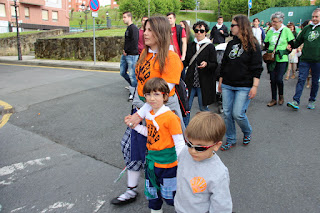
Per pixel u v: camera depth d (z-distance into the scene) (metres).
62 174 3.29
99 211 2.61
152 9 45.12
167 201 2.22
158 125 2.06
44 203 2.75
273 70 5.46
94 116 5.40
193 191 1.65
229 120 3.73
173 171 2.14
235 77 3.50
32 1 33.34
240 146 3.92
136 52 6.38
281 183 2.97
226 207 1.59
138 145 2.43
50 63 12.89
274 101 5.62
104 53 13.27
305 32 5.05
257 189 2.88
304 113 5.14
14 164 3.55
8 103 6.35
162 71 2.24
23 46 19.00
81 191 2.94
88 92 7.26
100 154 3.80
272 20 5.38
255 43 3.35
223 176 1.61
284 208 2.56
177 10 64.06
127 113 5.55
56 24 37.34
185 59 4.19
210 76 4.07
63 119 5.26
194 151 1.60
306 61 5.06
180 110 2.51
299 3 55.03
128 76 6.89
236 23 3.36
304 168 3.26
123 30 19.31
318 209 2.54
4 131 4.71
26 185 3.07
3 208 2.68
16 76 9.95
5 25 31.34
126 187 3.01
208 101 4.09
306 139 4.05
